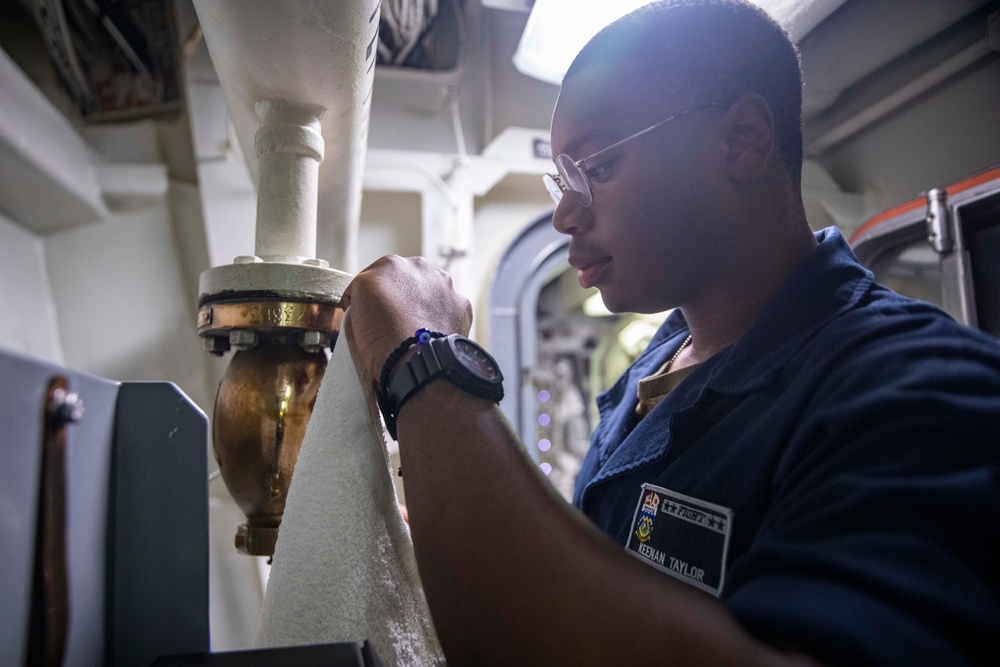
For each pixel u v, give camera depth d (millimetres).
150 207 1886
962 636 314
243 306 674
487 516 415
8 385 302
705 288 690
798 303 623
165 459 438
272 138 749
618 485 721
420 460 462
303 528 535
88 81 1823
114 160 1859
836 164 1198
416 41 1839
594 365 4367
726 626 342
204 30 695
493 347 1946
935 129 961
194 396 1866
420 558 433
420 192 1903
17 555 305
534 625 373
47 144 1542
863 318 545
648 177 625
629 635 351
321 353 733
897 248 1161
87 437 377
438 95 1936
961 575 329
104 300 1845
